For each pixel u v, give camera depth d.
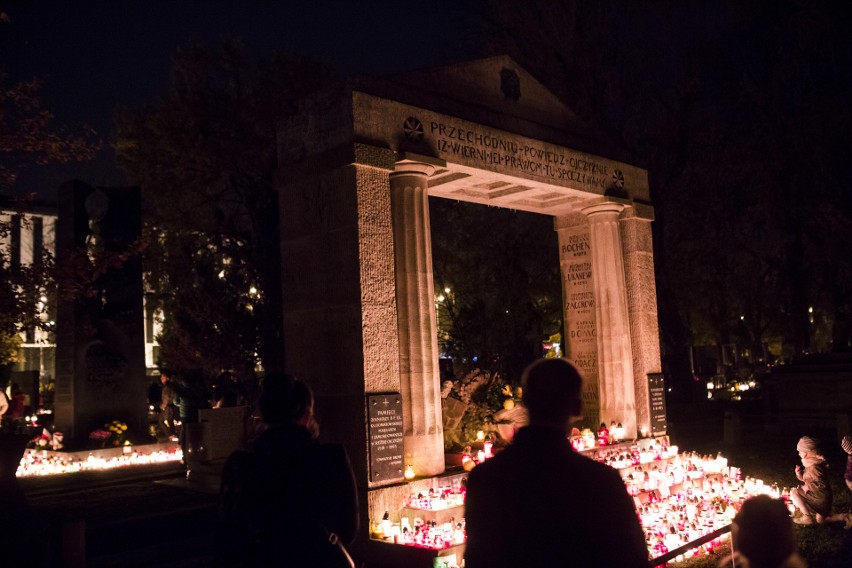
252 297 23.61
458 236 25.55
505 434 11.52
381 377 9.12
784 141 24.91
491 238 24.78
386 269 9.41
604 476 2.78
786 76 24.92
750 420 24.97
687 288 30.25
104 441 17.98
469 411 13.00
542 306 25.11
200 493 12.83
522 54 26.27
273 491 3.51
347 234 9.27
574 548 2.67
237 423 13.77
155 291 26.73
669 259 27.19
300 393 3.81
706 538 8.40
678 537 8.19
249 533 3.48
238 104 26.28
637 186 14.38
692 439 20.33
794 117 24.92
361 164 9.24
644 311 13.98
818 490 9.45
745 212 27.28
